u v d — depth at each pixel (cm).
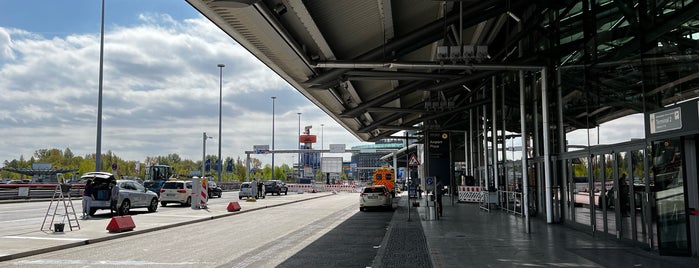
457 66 1662
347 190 6594
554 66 1741
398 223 1953
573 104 1562
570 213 1642
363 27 1631
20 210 2653
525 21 2072
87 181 2259
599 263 975
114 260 1095
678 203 1042
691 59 936
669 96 1020
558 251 1134
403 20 1723
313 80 1889
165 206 3309
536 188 2022
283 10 1262
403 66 1653
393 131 5222
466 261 1008
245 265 1032
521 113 2019
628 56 1188
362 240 1466
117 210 2373
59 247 1273
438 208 2169
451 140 4434
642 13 1119
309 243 1396
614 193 1277
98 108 3544
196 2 1123
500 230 1587
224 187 6938
